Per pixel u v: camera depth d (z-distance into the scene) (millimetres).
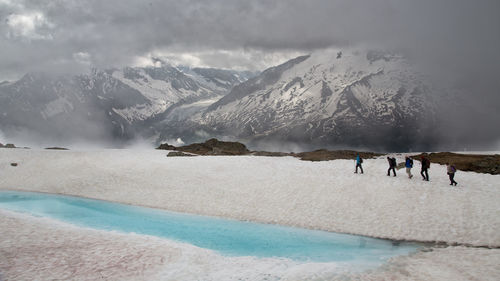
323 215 31766
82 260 20031
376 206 32625
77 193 43219
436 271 19312
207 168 51062
